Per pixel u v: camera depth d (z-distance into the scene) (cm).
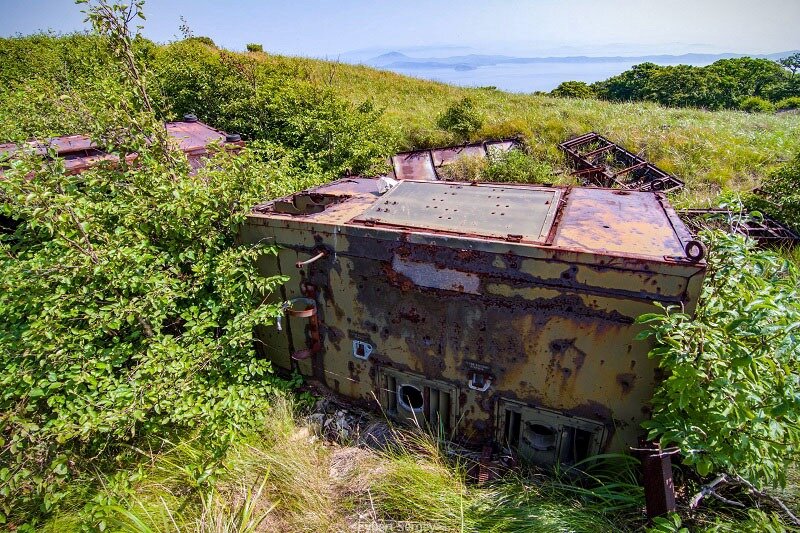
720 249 235
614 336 220
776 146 1020
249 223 307
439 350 269
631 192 308
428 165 857
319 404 333
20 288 268
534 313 233
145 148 364
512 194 305
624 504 240
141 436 284
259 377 337
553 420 254
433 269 249
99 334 267
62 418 228
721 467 231
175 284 291
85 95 572
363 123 873
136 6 369
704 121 1239
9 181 267
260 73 1002
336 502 262
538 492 253
